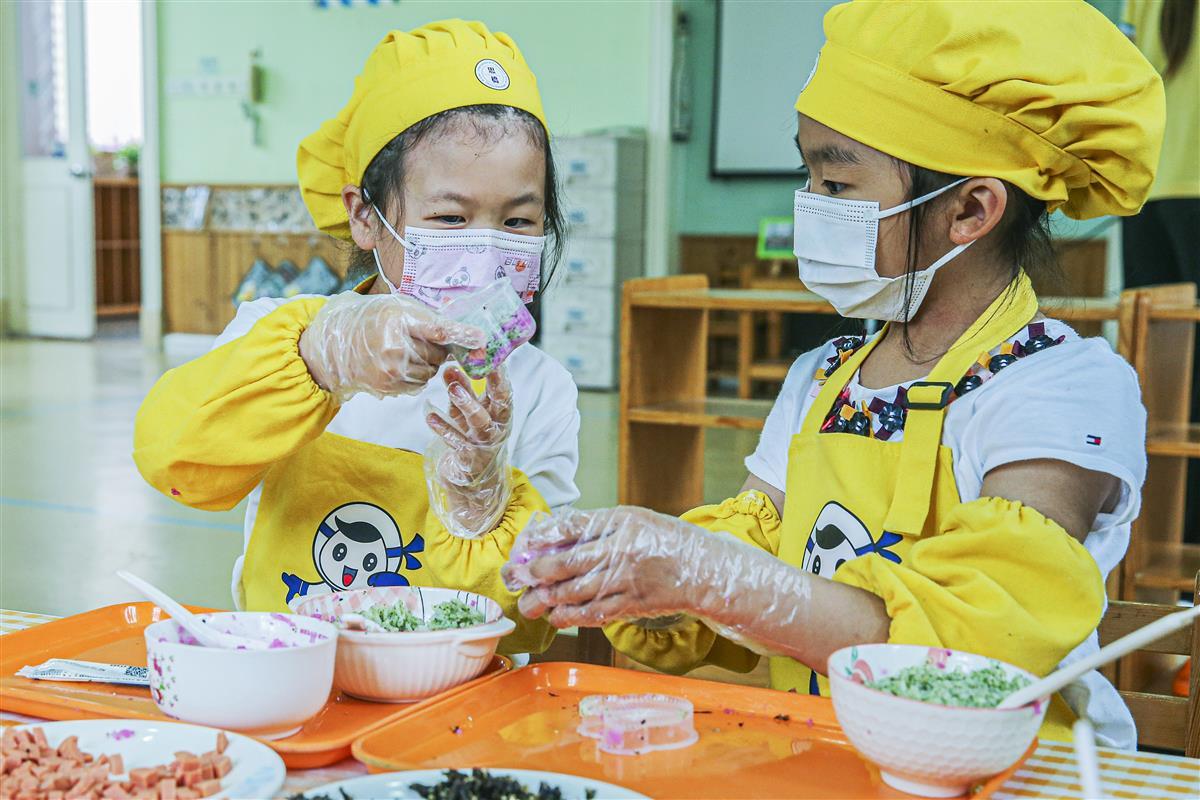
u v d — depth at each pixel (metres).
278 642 0.97
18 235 9.05
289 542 1.31
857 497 1.16
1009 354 1.12
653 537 0.97
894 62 1.08
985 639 0.94
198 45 8.30
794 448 1.25
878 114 1.09
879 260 1.14
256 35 8.16
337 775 0.87
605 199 7.05
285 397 1.09
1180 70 3.30
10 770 0.79
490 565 1.16
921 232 1.12
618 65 7.41
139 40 8.39
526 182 1.29
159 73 8.43
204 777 0.79
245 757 0.82
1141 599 2.89
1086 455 1.03
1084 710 1.10
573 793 0.78
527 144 1.28
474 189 1.26
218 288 8.55
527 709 1.00
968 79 1.05
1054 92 1.05
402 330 1.03
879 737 0.83
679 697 1.01
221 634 0.96
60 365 7.67
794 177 7.34
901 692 0.87
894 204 1.12
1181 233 3.38
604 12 7.39
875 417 1.18
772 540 1.27
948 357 1.13
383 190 1.30
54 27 8.75
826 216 1.15
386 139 1.28
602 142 7.01
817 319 6.76
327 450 1.30
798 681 1.23
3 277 9.10
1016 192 1.12
